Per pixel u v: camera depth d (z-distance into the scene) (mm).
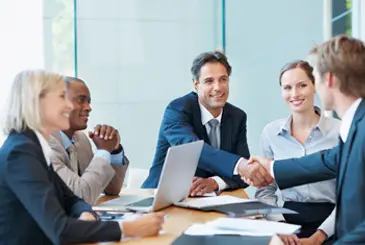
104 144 2219
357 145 1562
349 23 3646
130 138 3832
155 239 1512
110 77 3799
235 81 3895
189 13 3842
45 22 3693
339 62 1617
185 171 2064
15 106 1557
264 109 3900
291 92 2379
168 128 2635
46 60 3703
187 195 2203
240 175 2326
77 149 2404
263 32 3889
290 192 2383
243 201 2107
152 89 3844
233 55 3885
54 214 1440
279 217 2316
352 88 1628
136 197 2312
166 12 3828
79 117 2285
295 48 3896
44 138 1628
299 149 2406
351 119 1637
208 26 3855
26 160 1483
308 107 2369
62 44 3725
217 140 2701
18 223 1489
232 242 1468
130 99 3828
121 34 3797
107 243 1465
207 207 1978
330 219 2059
